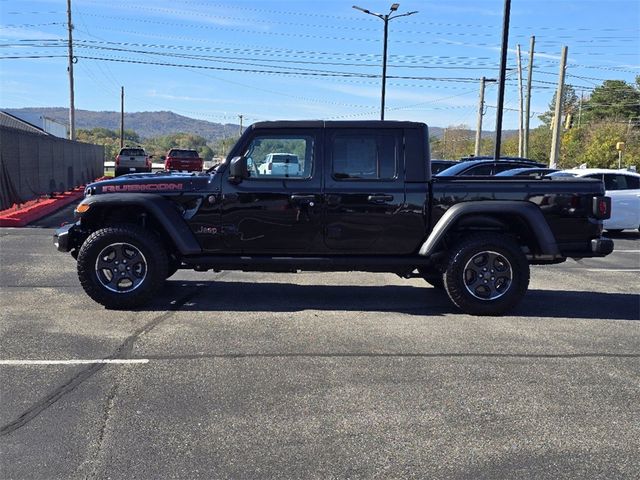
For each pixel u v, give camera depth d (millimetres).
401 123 6945
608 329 6531
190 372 4996
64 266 9617
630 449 3816
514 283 6953
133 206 6973
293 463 3574
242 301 7523
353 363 5285
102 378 4832
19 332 6020
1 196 17219
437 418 4215
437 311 7199
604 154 56594
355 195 6895
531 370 5195
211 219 6945
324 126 6922
